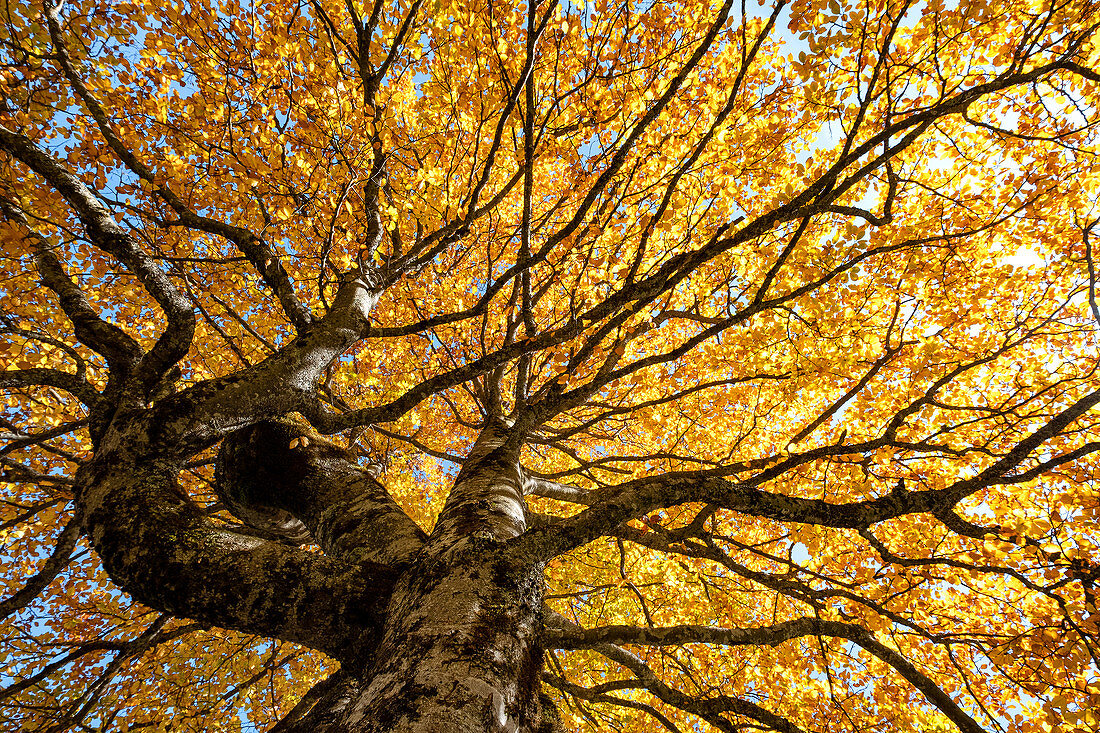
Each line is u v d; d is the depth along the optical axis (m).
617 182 4.89
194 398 2.65
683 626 2.89
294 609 2.06
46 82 4.28
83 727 4.44
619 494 2.44
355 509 3.09
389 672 1.70
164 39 4.91
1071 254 4.92
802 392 6.66
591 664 6.85
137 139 4.60
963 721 2.82
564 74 5.46
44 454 6.06
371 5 5.49
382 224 5.16
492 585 2.06
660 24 5.39
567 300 6.81
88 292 5.77
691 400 7.38
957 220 5.07
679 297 5.78
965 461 5.22
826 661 4.45
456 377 3.32
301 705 2.86
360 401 7.48
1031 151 4.75
